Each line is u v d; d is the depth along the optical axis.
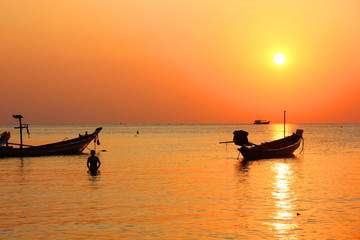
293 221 19.42
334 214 20.73
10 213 21.05
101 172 38.03
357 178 33.50
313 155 57.16
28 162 47.69
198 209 21.92
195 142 99.12
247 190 27.80
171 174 36.47
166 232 17.70
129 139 118.88
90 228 18.31
